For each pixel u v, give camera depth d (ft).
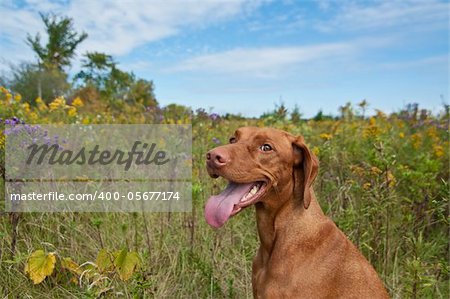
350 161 6.22
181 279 4.36
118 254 3.24
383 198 4.36
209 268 4.24
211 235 4.95
